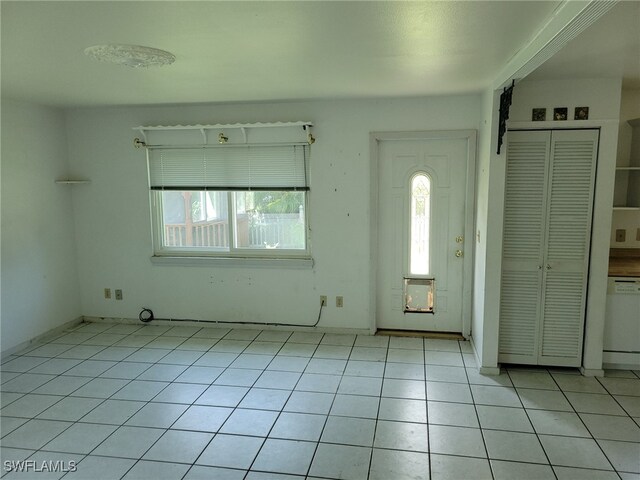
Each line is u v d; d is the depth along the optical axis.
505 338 3.47
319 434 2.63
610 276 3.32
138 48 2.27
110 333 4.40
